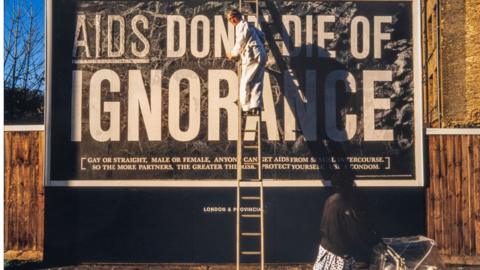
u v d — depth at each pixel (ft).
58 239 34.94
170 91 34.96
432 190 34.88
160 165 34.81
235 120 34.81
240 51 32.78
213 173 34.76
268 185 34.53
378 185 34.42
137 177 34.83
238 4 35.12
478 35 59.06
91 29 35.14
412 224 34.53
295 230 34.55
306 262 34.50
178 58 35.01
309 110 34.71
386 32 34.81
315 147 34.60
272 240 34.60
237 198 32.50
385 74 34.73
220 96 34.88
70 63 35.01
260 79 32.63
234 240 34.68
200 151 34.81
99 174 34.86
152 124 34.91
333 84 34.76
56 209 34.94
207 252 34.76
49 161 34.81
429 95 67.21
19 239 36.06
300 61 34.83
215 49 35.01
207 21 35.04
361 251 30.48
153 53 35.01
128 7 35.14
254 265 34.63
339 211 25.03
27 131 36.40
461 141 35.17
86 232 34.94
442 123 57.57
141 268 34.53
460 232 34.68
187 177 34.78
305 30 34.91
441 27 60.18
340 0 34.94
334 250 24.91
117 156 34.83
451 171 35.01
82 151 34.86
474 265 34.32
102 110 34.96
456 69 59.57
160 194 34.91
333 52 34.86
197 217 34.81
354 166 34.50
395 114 34.63
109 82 35.01
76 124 34.91
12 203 36.22
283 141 34.60
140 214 34.91
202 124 34.83
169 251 34.83
